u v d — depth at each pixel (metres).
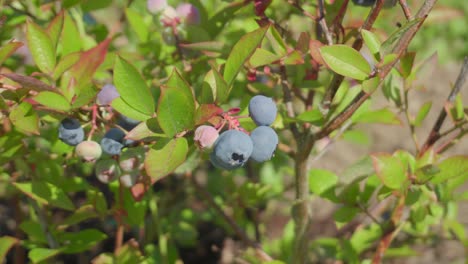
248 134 0.45
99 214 0.57
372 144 1.22
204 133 0.44
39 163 0.58
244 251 0.71
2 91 0.48
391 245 0.71
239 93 0.64
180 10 0.58
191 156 0.54
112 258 0.59
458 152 1.17
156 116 0.46
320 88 0.59
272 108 0.46
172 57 0.63
